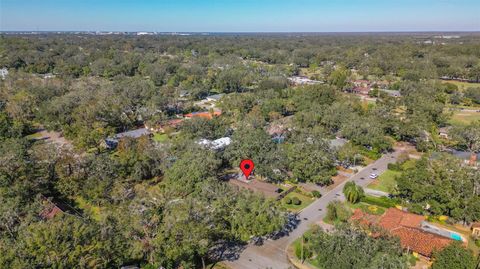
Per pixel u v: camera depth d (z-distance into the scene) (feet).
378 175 269.85
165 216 154.40
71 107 377.91
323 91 445.37
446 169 213.46
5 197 183.73
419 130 320.29
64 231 140.36
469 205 192.75
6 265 126.11
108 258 144.56
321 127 336.29
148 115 389.19
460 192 201.87
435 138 322.96
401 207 216.95
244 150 264.31
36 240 133.28
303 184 255.09
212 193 187.52
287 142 310.65
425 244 169.58
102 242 142.00
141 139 288.30
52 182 224.33
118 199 205.36
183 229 147.64
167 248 145.59
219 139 310.65
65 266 130.00
